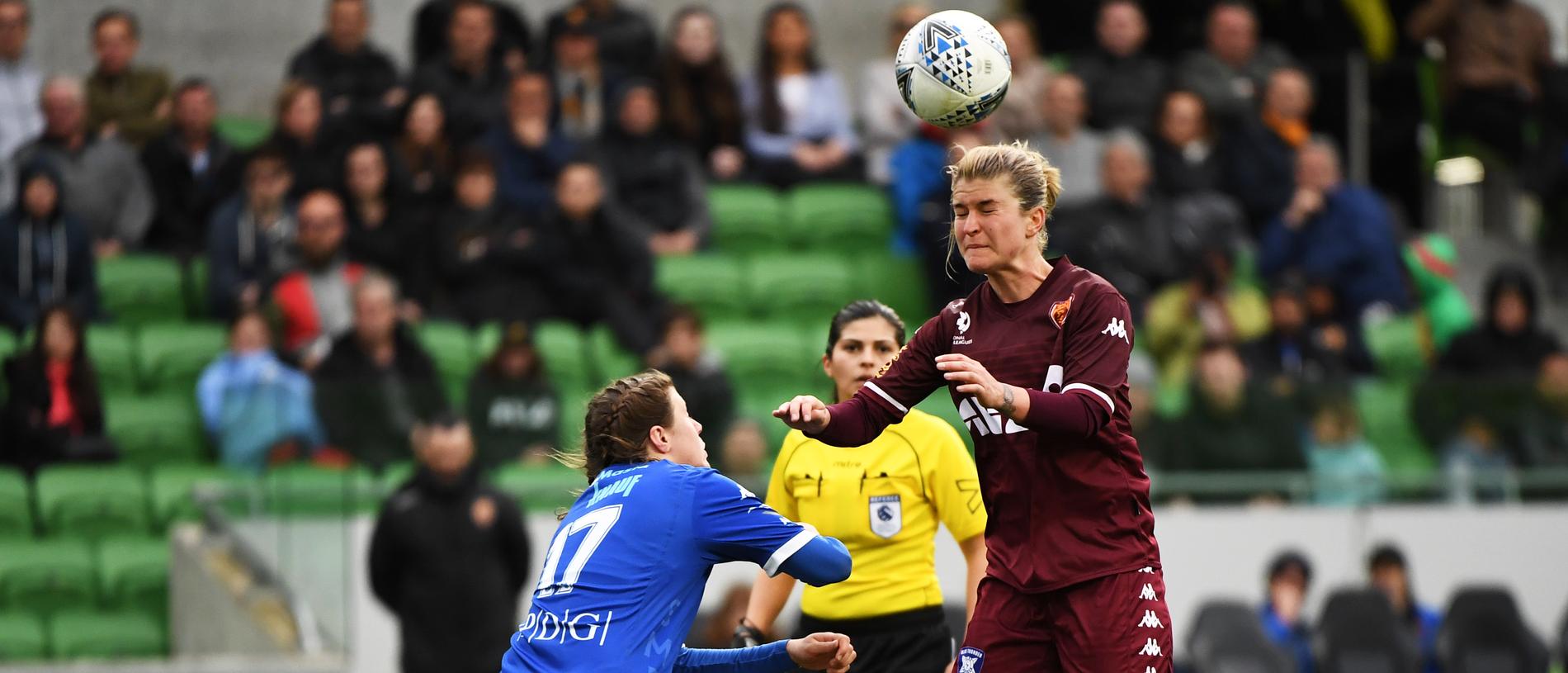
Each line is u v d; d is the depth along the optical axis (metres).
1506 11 48.91
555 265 38.81
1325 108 49.59
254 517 32.75
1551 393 34.81
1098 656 16.28
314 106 41.06
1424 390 34.62
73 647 33.50
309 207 36.53
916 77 17.39
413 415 32.38
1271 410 33.84
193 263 42.22
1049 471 16.39
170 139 42.62
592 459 17.58
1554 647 34.22
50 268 38.78
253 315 35.22
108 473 34.81
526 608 31.69
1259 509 33.56
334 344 32.78
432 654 29.58
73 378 34.72
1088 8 50.03
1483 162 50.06
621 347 37.78
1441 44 49.22
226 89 52.41
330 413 32.44
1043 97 41.97
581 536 16.64
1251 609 32.16
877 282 43.50
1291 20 50.44
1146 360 35.81
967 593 20.77
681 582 16.48
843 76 55.12
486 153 39.81
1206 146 43.84
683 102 43.91
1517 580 34.22
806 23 46.12
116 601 34.06
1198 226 40.62
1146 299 38.19
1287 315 37.53
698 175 43.41
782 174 45.41
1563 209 49.19
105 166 42.12
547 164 41.53
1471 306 49.47
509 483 32.12
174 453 35.50
